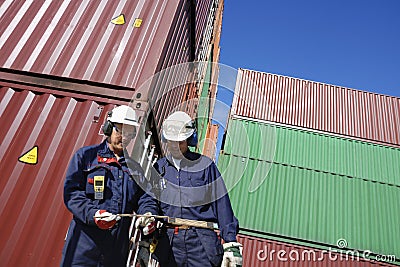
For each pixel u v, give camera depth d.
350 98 16.75
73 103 5.56
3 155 5.02
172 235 3.02
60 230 4.49
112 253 2.92
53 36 6.33
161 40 6.28
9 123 5.33
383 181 14.18
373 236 12.80
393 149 15.26
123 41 6.29
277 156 14.55
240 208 12.94
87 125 5.34
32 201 4.68
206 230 3.04
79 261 2.80
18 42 6.21
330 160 14.68
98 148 3.20
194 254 2.96
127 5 6.80
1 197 4.68
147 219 2.88
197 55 11.02
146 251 2.98
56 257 4.32
